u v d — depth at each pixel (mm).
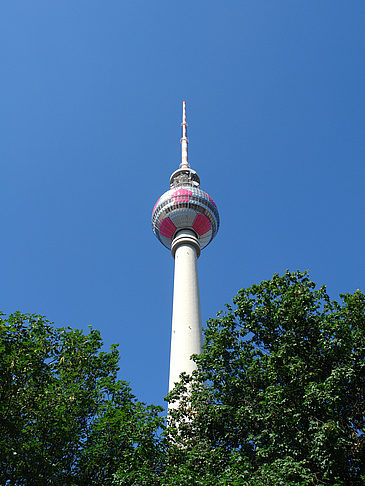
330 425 23844
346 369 26375
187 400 32906
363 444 24938
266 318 33219
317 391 25641
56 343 32188
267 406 27094
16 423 25453
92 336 34625
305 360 29453
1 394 26078
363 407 26906
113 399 32406
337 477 23312
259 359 31031
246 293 35094
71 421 28266
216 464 26531
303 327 30891
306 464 25141
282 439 25812
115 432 29484
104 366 34156
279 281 34562
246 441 29156
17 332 29172
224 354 33219
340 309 30781
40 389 27516
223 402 31078
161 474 26969
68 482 27250
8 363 26406
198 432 30453
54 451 27531
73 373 30969
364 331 28172
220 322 34750
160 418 29625
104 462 28969
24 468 25516
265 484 22328
